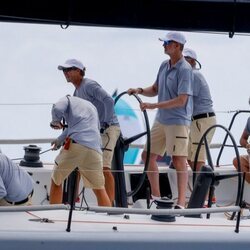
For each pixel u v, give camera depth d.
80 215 15.88
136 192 19.50
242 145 21.86
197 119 21.45
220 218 17.25
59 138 19.33
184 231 14.99
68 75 20.34
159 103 19.02
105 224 15.20
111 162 19.86
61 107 18.66
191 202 17.55
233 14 15.99
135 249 14.47
